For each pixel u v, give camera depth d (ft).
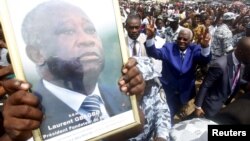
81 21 4.84
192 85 16.96
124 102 5.27
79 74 4.82
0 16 4.26
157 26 35.14
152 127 7.91
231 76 13.98
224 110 6.67
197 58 16.42
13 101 4.26
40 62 4.52
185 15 63.87
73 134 4.80
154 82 8.05
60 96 4.69
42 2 4.54
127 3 101.86
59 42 4.63
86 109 4.90
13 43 4.33
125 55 5.23
